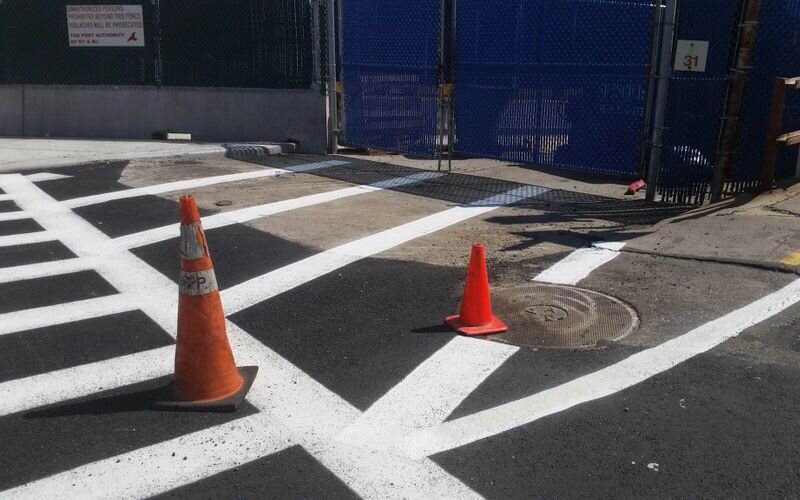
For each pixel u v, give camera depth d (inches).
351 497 135.3
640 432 157.3
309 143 554.9
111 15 579.2
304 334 211.3
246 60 561.6
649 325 214.8
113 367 189.3
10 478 140.9
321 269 270.5
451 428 159.2
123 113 595.5
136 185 418.3
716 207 346.9
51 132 609.6
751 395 172.9
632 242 299.9
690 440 154.1
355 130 537.0
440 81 459.2
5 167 448.1
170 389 175.2
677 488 137.9
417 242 307.9
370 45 507.5
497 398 172.7
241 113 569.9
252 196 395.5
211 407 166.4
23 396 173.5
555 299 237.5
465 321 213.9
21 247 295.9
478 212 362.9
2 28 602.9
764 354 194.2
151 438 155.6
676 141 359.3
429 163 512.4
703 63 339.6
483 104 442.3
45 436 155.9
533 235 316.2
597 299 236.8
